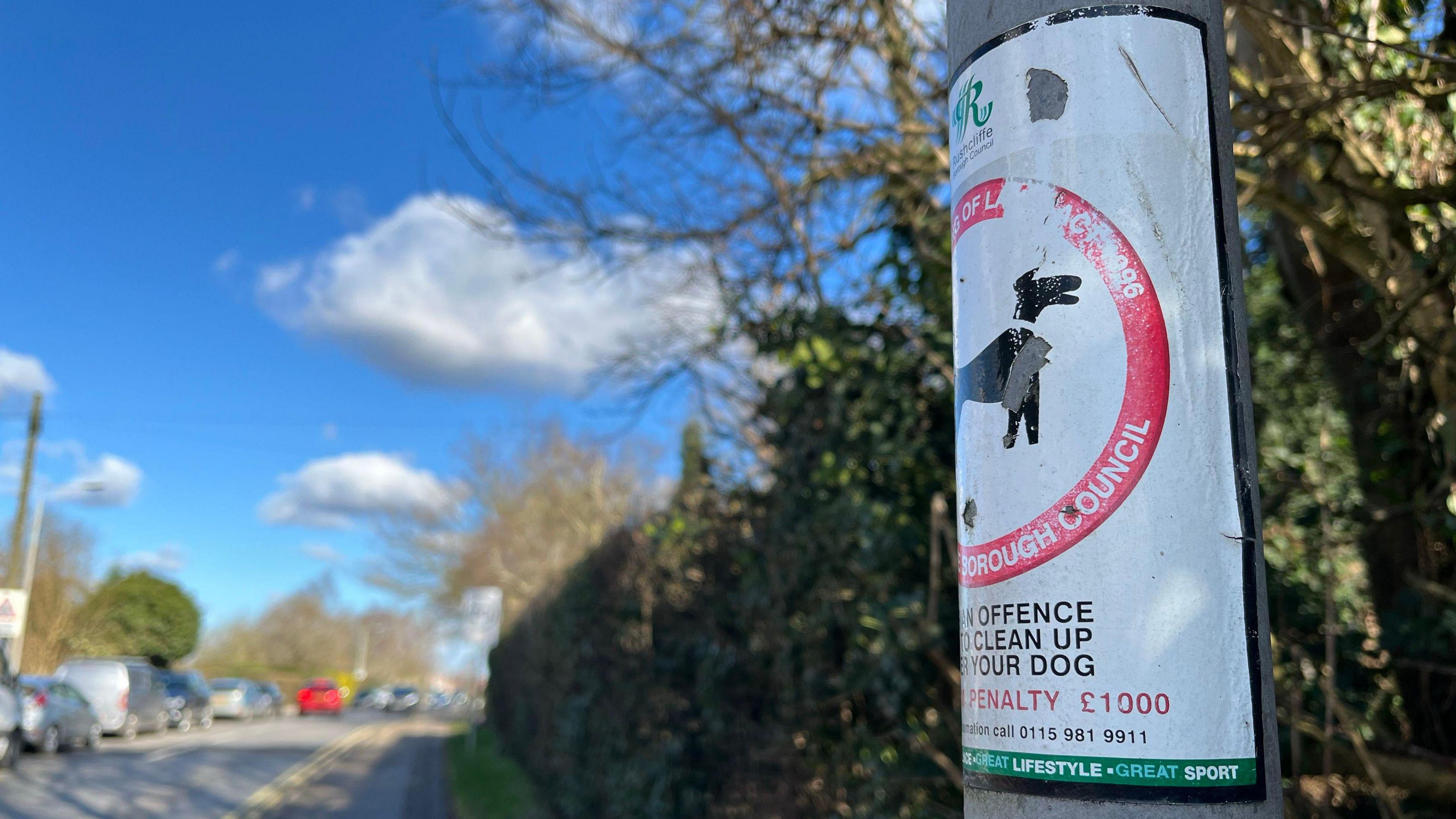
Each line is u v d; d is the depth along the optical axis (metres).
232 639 80.19
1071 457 1.57
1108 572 1.52
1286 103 4.03
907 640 3.83
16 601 20.88
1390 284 3.78
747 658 5.20
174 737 25.72
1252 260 5.38
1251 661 1.52
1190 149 1.67
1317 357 4.87
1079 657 1.51
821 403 4.75
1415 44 3.56
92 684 23.22
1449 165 3.86
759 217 5.65
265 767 18.31
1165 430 1.56
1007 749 1.55
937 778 3.84
